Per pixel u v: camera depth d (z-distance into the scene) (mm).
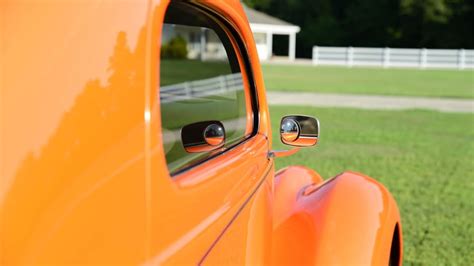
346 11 69250
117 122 1170
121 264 1161
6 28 1090
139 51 1227
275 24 57938
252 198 1965
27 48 1097
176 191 1342
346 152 9508
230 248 1699
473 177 7699
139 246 1205
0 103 1050
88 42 1161
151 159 1236
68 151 1090
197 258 1420
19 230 1016
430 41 65812
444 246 4891
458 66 46906
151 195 1236
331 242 2262
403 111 16453
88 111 1129
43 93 1086
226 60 2170
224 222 1629
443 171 8070
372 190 2557
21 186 1030
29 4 1126
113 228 1144
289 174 3000
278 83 27953
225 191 1682
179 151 1602
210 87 2029
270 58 58875
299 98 20359
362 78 32812
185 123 1897
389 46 67625
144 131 1223
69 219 1071
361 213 2377
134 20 1236
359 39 68562
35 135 1060
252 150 2154
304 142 2525
